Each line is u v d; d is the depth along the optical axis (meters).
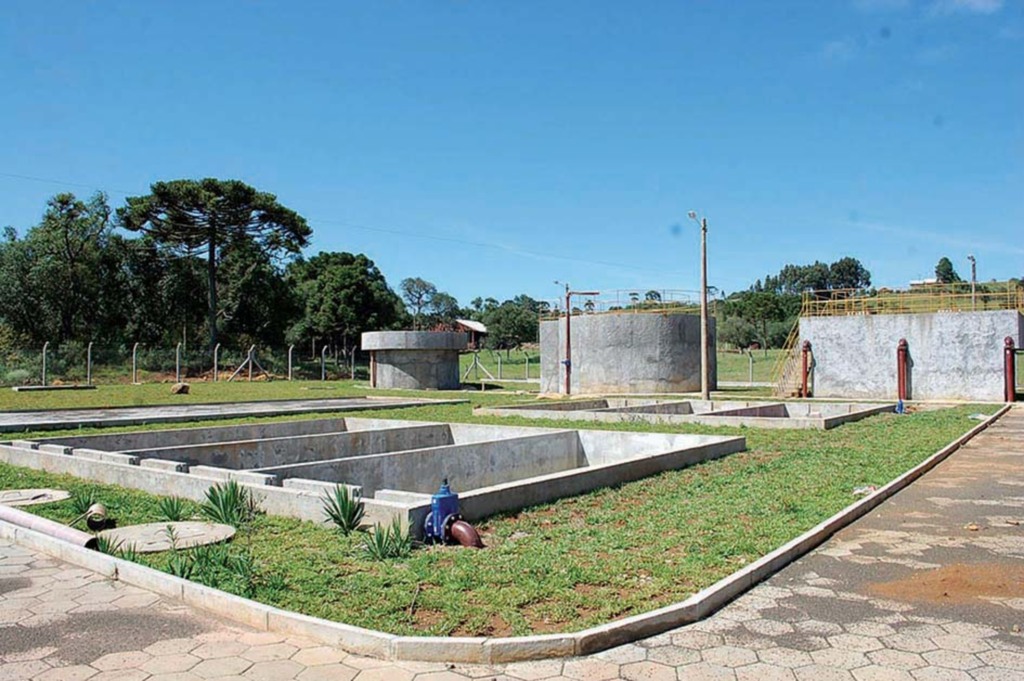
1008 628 5.09
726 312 71.56
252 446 13.70
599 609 5.32
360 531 7.61
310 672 4.39
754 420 17.98
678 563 6.47
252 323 55.56
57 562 6.55
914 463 11.91
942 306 30.14
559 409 23.73
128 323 52.00
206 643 4.79
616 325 33.69
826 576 6.28
